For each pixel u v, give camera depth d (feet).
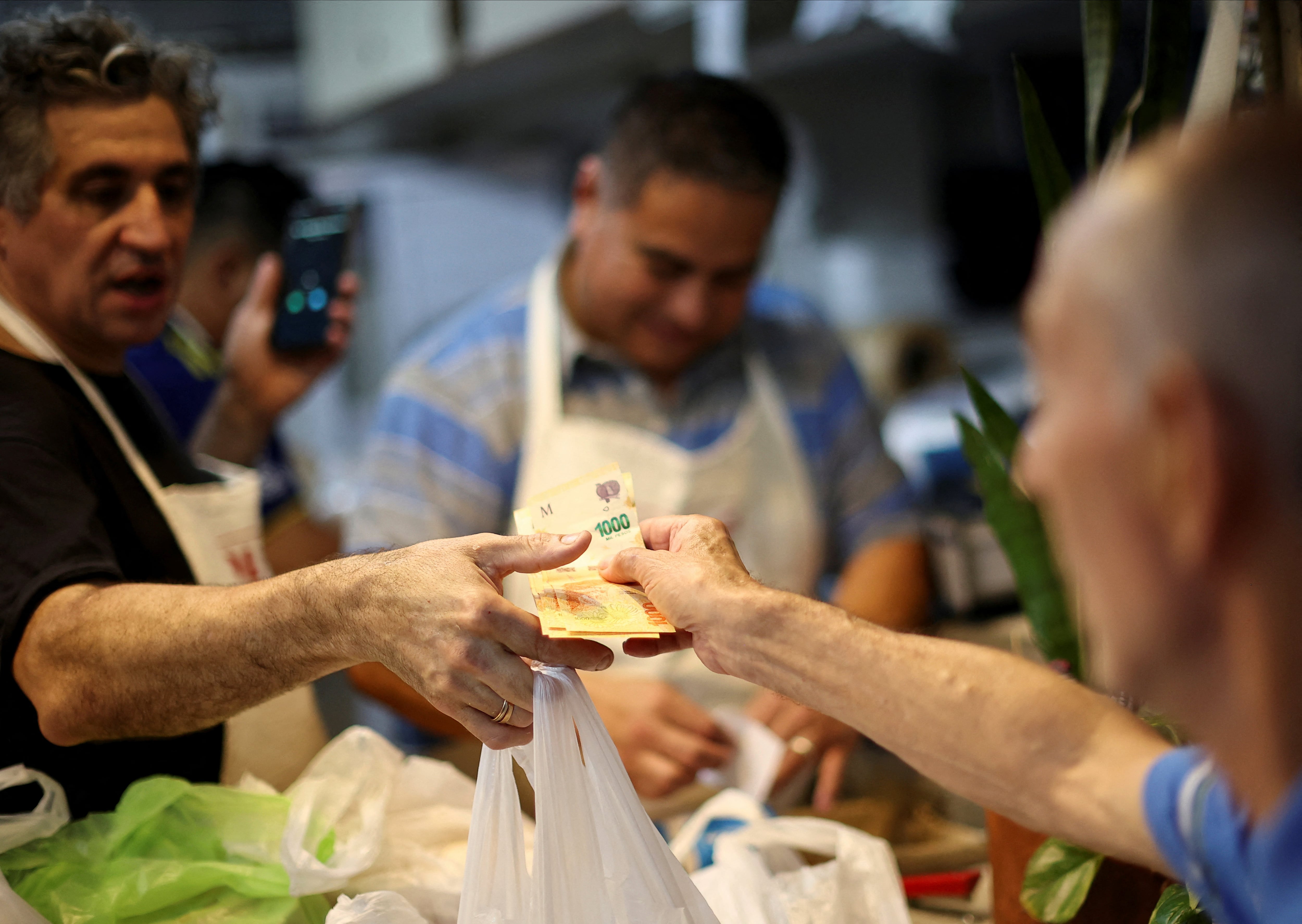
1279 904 1.35
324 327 5.35
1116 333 1.26
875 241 9.61
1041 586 2.83
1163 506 1.26
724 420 5.54
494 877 2.28
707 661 2.17
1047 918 2.42
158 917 2.49
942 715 1.93
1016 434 2.88
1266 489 1.19
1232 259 1.18
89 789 2.90
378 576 2.31
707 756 4.12
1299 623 1.23
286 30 10.42
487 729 2.23
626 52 8.29
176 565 3.19
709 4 6.88
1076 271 1.31
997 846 2.71
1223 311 1.17
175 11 9.82
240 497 3.63
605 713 4.26
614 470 2.48
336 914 2.37
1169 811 1.64
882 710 1.98
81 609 2.59
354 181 11.02
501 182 11.34
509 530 5.38
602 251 5.09
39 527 2.69
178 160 3.31
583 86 9.51
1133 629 1.34
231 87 10.28
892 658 1.98
